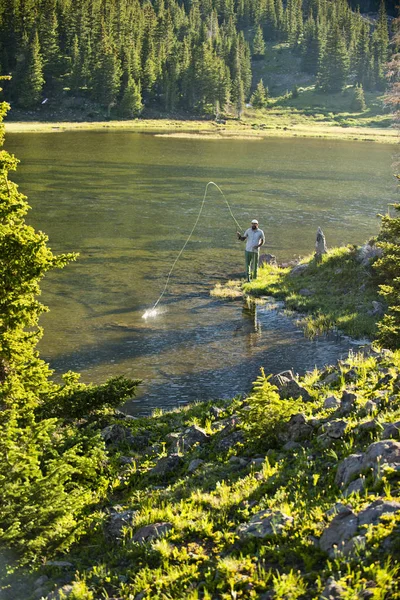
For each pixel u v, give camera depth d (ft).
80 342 58.85
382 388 31.73
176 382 50.49
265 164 235.81
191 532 22.76
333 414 29.76
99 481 28.94
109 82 489.26
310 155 279.28
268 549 20.03
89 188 163.32
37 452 25.32
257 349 58.13
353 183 190.08
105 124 445.78
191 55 568.41
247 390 48.88
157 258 93.91
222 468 28.37
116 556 22.63
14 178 175.52
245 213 135.85
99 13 552.00
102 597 20.34
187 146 304.91
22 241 31.48
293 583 17.79
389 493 20.25
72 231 111.65
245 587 18.52
